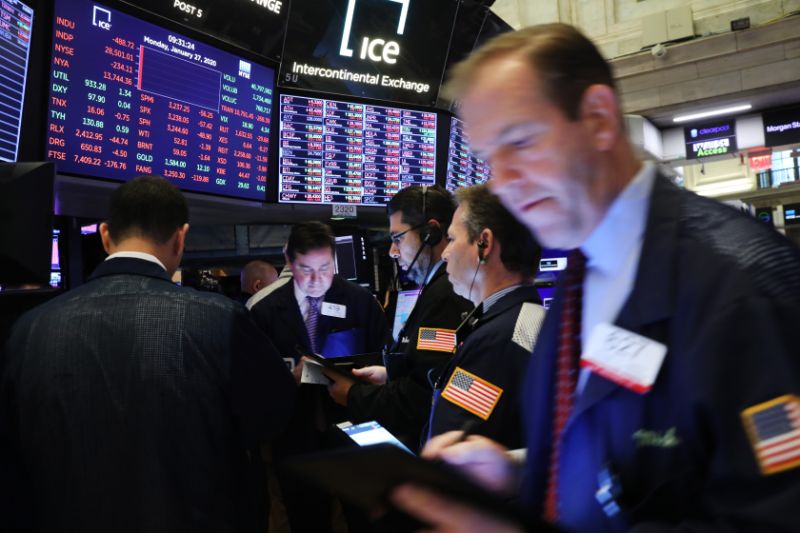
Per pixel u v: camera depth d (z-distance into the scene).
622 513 0.55
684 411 0.52
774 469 0.44
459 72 0.64
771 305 0.48
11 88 1.88
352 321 2.57
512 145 0.60
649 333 0.57
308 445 2.16
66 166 2.07
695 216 0.59
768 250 0.52
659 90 5.79
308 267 2.34
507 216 1.35
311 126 2.91
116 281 1.29
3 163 1.17
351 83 2.97
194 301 1.30
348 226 3.38
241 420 1.31
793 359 0.46
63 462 1.16
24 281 1.15
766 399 0.45
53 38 2.00
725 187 10.05
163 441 1.18
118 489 1.15
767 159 7.03
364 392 1.67
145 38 2.26
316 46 2.82
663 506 0.54
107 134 2.18
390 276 3.39
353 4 2.86
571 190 0.60
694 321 0.53
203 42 2.46
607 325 0.60
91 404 1.17
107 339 1.21
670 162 6.53
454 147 3.39
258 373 1.32
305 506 2.20
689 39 5.52
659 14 5.64
